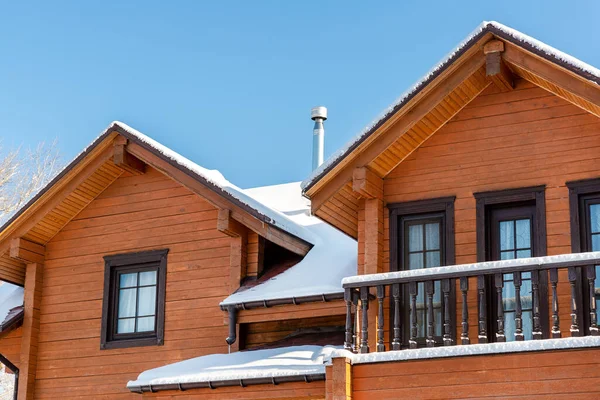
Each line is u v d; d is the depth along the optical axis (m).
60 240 18.67
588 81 13.31
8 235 18.34
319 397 14.05
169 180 18.05
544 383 12.22
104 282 18.05
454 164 14.96
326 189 14.77
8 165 30.61
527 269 12.57
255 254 17.09
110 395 17.41
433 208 14.93
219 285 17.08
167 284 17.55
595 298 13.20
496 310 14.23
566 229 14.05
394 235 15.05
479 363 12.60
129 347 17.50
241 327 16.47
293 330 16.58
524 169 14.52
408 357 12.94
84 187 18.20
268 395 14.29
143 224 18.05
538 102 14.69
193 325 17.09
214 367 15.02
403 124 14.55
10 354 18.66
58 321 18.23
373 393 13.08
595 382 11.98
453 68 14.27
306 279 16.17
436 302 14.65
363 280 13.54
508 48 14.07
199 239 17.50
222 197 16.88
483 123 14.95
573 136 14.37
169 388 14.80
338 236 17.91
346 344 13.48
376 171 15.05
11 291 19.69
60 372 17.95
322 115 21.69
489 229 14.62
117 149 17.61
